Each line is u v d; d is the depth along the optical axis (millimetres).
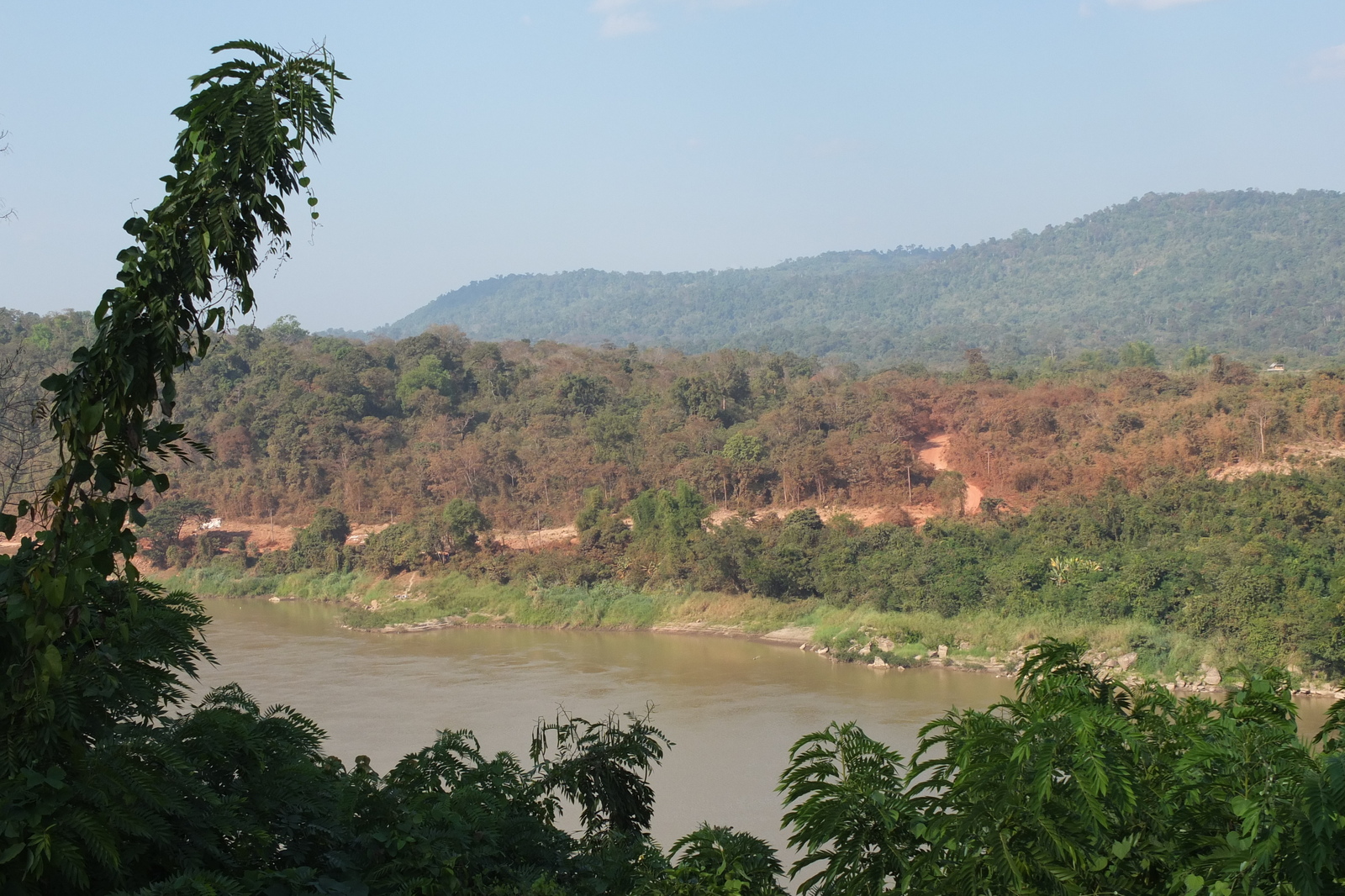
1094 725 4453
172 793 5250
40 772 4973
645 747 9406
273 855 6082
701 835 6590
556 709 36969
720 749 32031
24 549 5410
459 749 8273
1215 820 4348
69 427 5285
